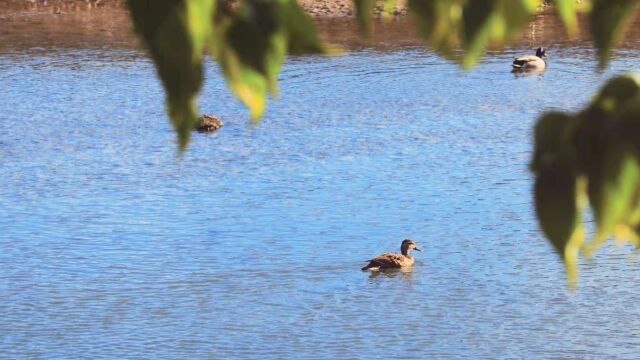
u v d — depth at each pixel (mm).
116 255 31969
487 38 2305
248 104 2348
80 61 56969
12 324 27672
